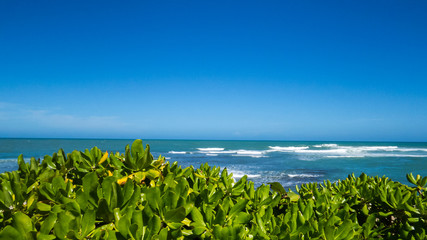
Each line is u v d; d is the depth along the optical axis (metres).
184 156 54.16
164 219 1.39
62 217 1.24
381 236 2.12
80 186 1.95
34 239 1.22
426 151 81.12
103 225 1.35
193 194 1.66
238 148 97.25
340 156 56.22
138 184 1.89
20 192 1.64
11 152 58.84
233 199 1.97
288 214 1.68
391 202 2.13
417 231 1.90
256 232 1.51
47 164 2.28
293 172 29.91
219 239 1.36
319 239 1.55
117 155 2.31
